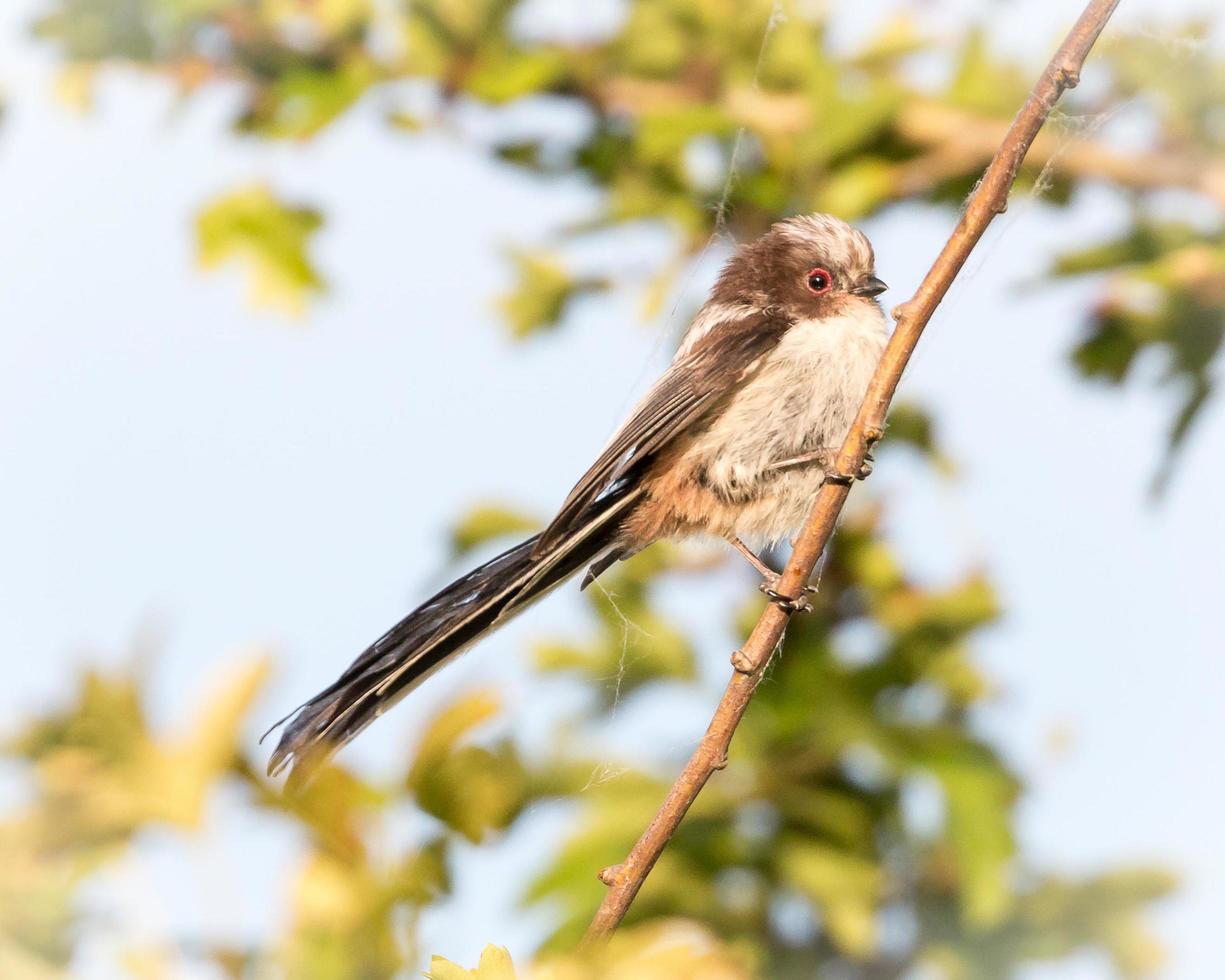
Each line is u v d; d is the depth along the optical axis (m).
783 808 9.05
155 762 4.41
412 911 4.66
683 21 10.79
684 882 8.83
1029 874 9.06
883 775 9.29
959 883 9.14
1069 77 6.91
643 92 10.91
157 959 4.36
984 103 10.62
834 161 10.61
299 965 4.48
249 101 11.23
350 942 4.55
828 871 8.88
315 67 11.12
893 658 9.38
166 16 10.95
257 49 11.11
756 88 10.66
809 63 10.52
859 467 7.24
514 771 4.86
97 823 4.37
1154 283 9.74
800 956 8.98
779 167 10.63
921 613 9.39
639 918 8.73
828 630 9.62
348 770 4.68
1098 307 10.25
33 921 4.33
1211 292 9.81
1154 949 8.80
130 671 4.45
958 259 7.17
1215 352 9.85
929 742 9.14
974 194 7.18
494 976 4.61
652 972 4.64
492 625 9.66
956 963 8.91
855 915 8.77
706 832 8.98
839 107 10.39
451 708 4.84
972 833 8.80
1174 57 10.28
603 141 11.10
